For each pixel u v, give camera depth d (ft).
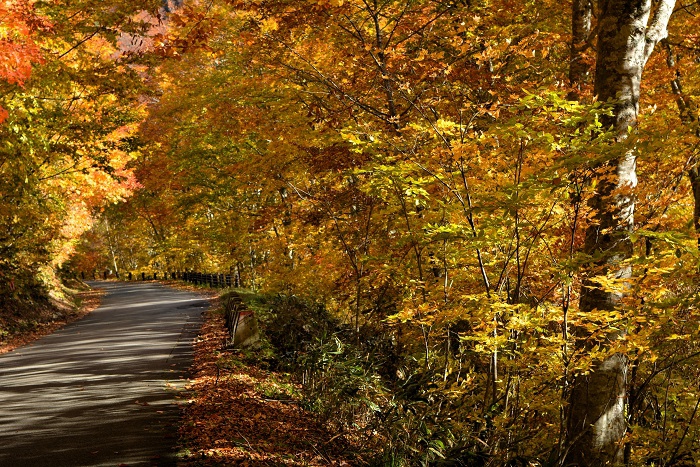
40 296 77.61
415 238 23.63
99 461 19.27
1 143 41.73
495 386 22.65
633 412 24.85
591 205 20.72
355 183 37.42
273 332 40.63
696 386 26.32
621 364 20.75
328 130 36.76
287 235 44.68
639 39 20.61
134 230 180.04
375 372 30.37
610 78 20.75
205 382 30.71
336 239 37.24
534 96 18.35
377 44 32.58
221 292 95.04
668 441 23.15
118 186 74.43
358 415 26.99
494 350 20.56
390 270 28.91
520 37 35.17
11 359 43.98
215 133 60.44
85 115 55.21
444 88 30.12
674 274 19.63
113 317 72.59
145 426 23.18
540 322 19.90
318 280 41.96
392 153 24.98
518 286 22.04
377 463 20.21
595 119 17.83
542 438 23.86
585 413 20.71
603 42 20.92
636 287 20.31
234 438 22.00
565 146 18.33
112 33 43.29
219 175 66.39
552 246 24.61
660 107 30.01
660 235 16.98
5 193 53.31
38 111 46.88
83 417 24.58
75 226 90.58
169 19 33.78
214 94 54.34
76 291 128.88
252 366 35.45
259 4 32.94
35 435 22.22
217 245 81.30
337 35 36.42
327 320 43.34
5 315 63.46
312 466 20.57
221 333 47.96
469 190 21.59
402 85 28.78
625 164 20.35
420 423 21.11
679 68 31.22
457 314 22.43
